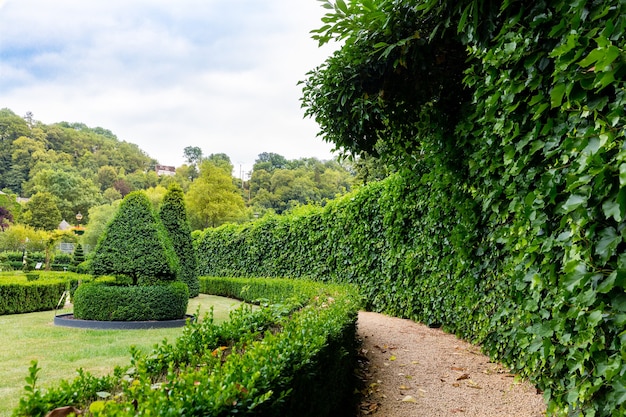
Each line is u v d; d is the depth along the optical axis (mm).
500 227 3559
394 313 7930
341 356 3158
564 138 2338
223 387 1383
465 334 5777
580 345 2025
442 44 3822
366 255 8844
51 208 47188
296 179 51750
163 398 1231
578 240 1942
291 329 2646
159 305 8398
